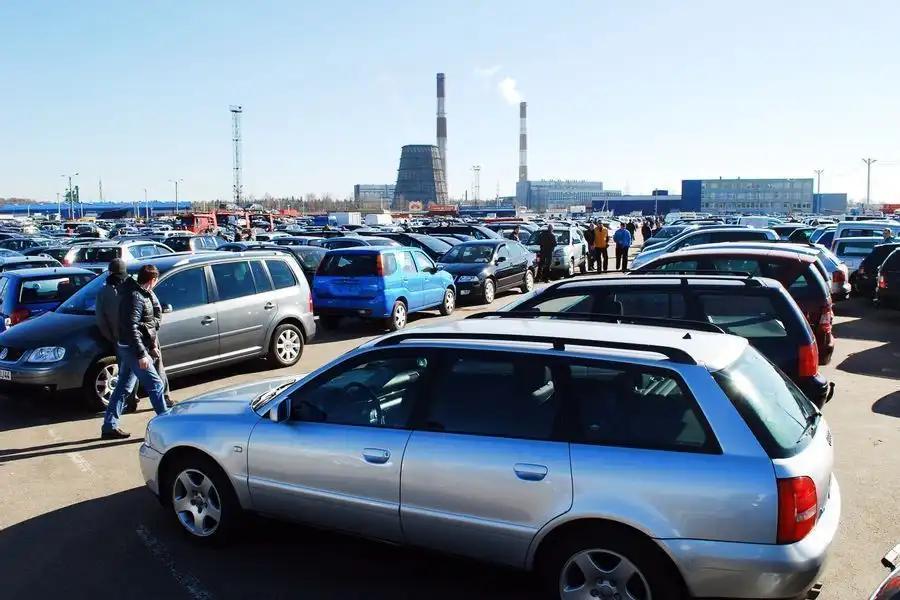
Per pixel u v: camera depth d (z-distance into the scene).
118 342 7.02
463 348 3.95
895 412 7.65
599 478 3.38
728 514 3.19
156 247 20.31
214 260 9.32
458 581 4.22
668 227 28.36
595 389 3.59
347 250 13.36
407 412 3.99
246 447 4.41
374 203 186.88
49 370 7.64
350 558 4.53
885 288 13.51
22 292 10.71
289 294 10.20
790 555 3.14
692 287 6.55
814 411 3.93
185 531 4.77
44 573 4.37
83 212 137.50
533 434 3.62
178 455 4.75
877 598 2.88
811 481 3.25
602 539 3.40
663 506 3.27
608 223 54.28
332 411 4.24
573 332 4.15
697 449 3.32
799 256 8.04
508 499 3.57
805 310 7.77
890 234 18.00
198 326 8.87
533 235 25.09
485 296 16.89
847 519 5.06
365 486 3.99
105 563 4.49
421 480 3.81
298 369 10.15
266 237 31.94
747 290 6.36
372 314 12.94
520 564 3.63
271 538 4.82
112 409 7.07
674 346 3.76
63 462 6.42
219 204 134.38
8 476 6.06
